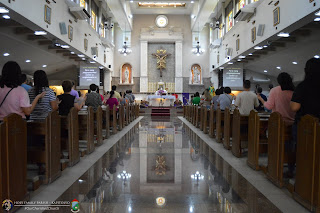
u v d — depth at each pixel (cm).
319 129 259
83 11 1253
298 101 325
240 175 398
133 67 2442
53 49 1448
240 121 529
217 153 559
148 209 277
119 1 1645
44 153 364
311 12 764
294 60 1446
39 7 925
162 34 2411
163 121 1350
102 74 2120
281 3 964
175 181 368
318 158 261
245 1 1477
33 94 409
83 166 447
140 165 455
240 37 1477
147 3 2275
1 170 248
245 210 276
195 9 2102
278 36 1055
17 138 278
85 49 1522
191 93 2438
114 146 635
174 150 588
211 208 280
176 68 2409
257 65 1844
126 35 2436
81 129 553
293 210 277
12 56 1334
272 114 368
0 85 323
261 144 436
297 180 303
